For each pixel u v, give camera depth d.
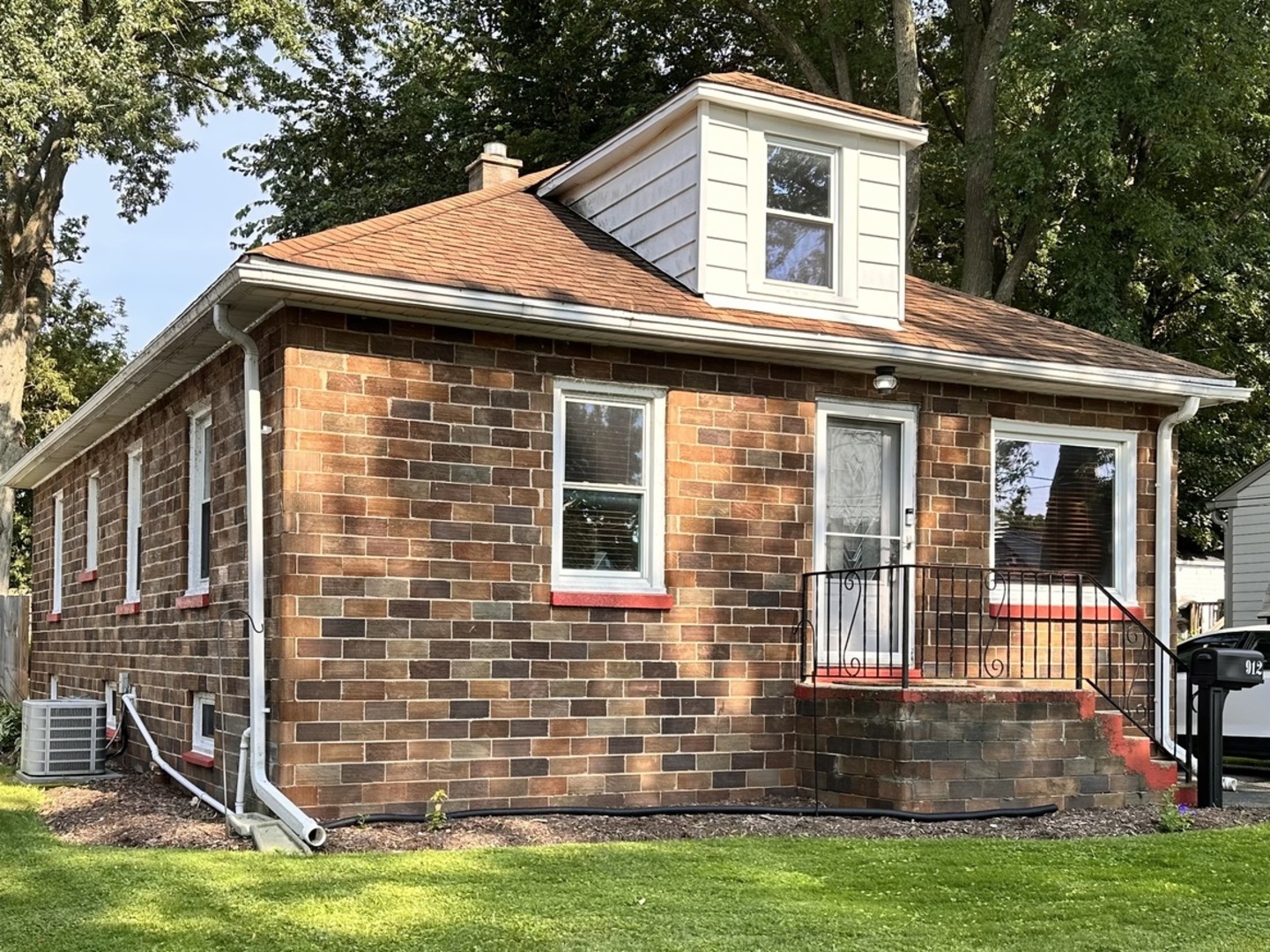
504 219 12.16
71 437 15.34
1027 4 23.86
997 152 22.23
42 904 6.60
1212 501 22.31
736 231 11.00
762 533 10.69
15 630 20.69
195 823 9.08
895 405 11.39
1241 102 20.84
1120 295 22.48
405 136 26.78
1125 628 11.90
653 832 8.88
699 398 10.52
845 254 11.46
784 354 10.62
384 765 9.09
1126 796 10.12
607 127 26.19
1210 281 23.23
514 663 9.59
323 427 9.05
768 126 11.25
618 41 27.61
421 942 5.85
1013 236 25.17
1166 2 19.61
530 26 27.22
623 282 10.75
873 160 11.72
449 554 9.41
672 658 10.23
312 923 6.14
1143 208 20.81
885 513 11.42
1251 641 13.84
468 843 8.30
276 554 8.99
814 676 10.24
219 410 10.48
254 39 27.44
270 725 8.95
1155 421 12.70
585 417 10.18
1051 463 12.23
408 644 9.22
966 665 11.45
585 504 10.12
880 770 9.62
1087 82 20.09
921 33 27.14
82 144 24.98
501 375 9.72
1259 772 13.52
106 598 14.75
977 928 6.21
